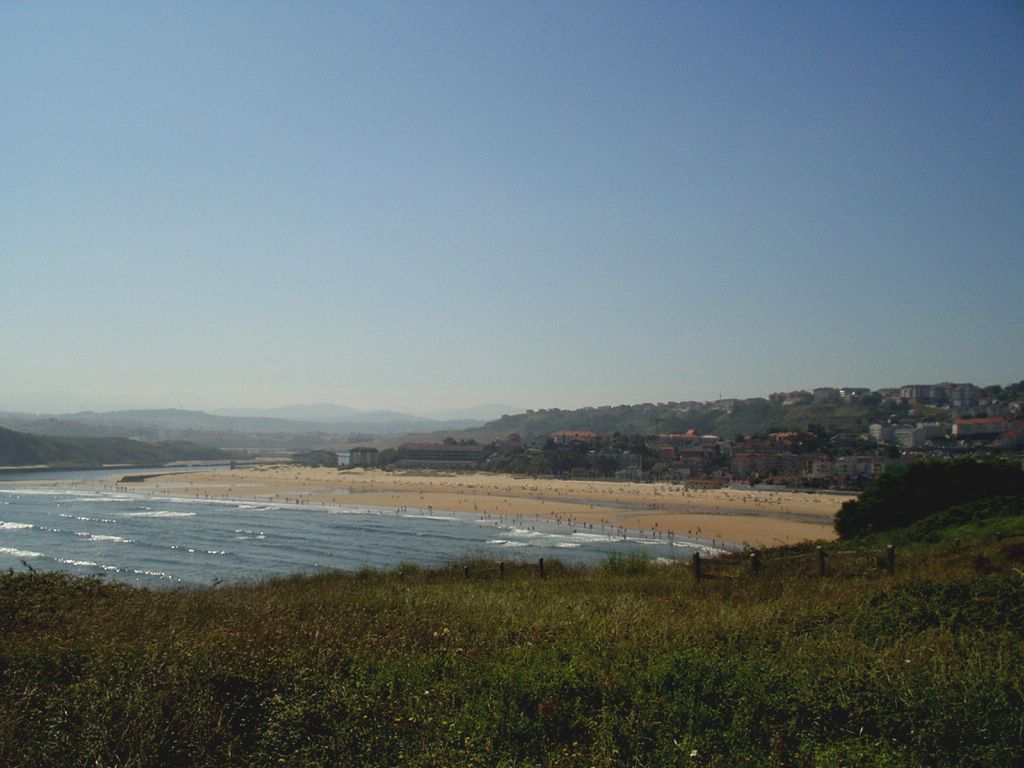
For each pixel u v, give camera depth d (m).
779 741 6.50
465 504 116.25
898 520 34.62
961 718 6.72
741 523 86.81
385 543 69.12
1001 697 7.12
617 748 6.50
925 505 34.44
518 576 24.59
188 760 6.71
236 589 19.20
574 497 130.12
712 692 7.55
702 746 6.47
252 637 9.96
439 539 72.44
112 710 7.31
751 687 7.50
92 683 7.98
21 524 84.81
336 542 69.75
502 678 8.04
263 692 7.96
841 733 6.84
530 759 6.50
